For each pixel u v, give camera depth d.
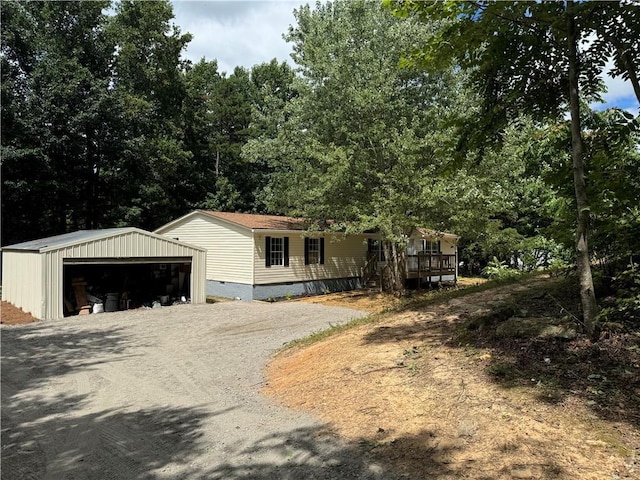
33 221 22.72
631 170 5.21
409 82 16.80
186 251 15.20
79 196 24.23
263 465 3.54
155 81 27.22
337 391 4.99
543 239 7.85
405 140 13.12
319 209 15.61
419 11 5.16
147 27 27.17
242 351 8.29
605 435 3.13
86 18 24.16
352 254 21.12
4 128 20.12
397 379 4.88
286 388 5.60
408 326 7.18
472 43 5.21
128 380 6.55
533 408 3.65
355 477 3.21
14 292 14.12
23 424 4.81
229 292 17.67
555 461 2.94
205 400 5.46
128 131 24.89
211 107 33.59
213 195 30.58
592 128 5.68
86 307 13.45
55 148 21.55
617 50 4.91
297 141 17.12
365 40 16.53
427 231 15.42
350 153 14.48
